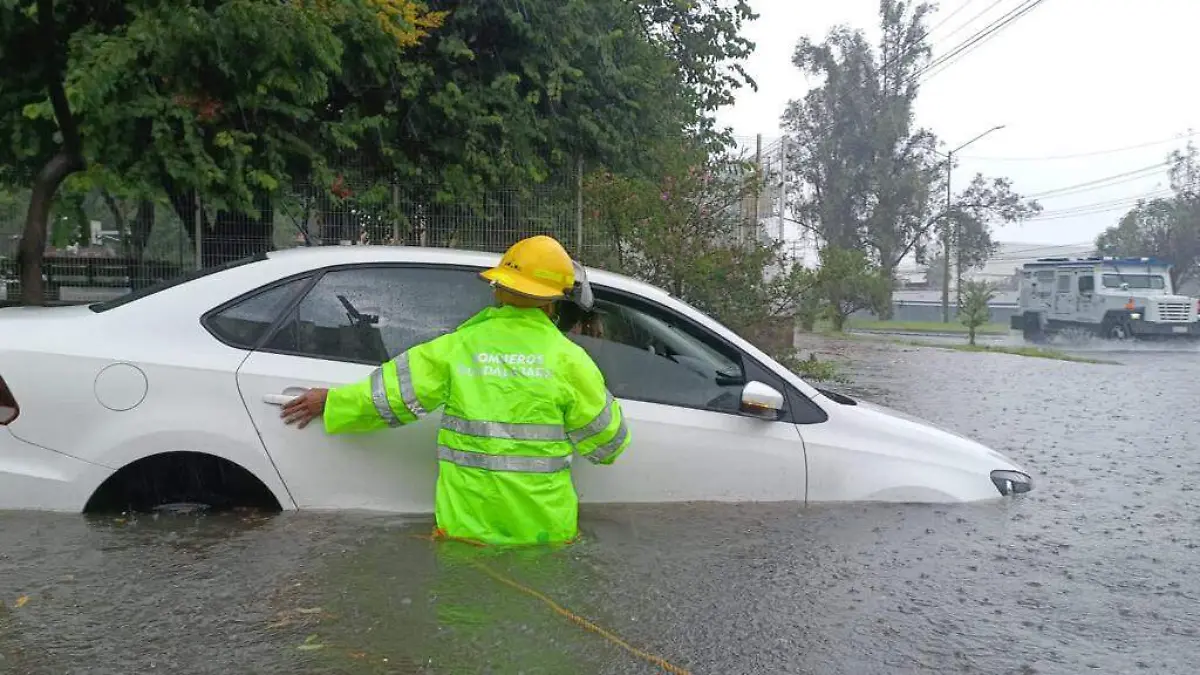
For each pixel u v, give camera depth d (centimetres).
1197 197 5156
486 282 435
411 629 315
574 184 1182
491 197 1149
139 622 314
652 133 1277
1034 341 3322
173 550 371
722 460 434
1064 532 444
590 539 392
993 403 1066
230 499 414
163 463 402
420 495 412
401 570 358
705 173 1132
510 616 327
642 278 1115
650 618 332
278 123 983
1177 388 1266
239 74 867
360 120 1040
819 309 2389
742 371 450
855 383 1294
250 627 313
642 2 1408
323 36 838
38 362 384
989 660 311
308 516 402
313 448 404
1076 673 303
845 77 5019
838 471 446
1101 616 348
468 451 376
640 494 428
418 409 378
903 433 468
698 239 1110
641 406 430
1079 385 1309
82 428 385
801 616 339
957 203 5169
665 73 1291
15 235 1022
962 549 410
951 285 8056
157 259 1041
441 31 1098
